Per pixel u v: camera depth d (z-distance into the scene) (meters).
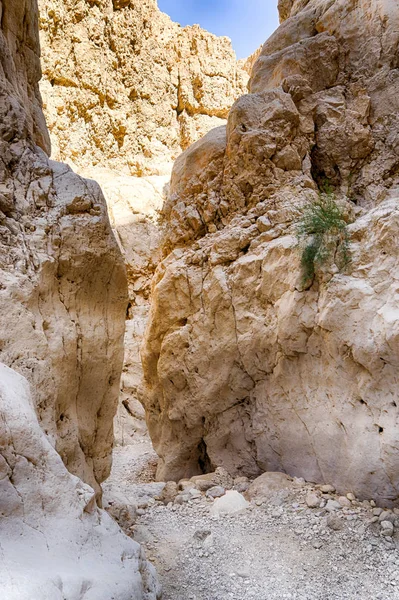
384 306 4.53
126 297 4.18
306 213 5.53
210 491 5.33
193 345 6.14
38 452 2.51
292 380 5.34
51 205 3.73
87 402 3.88
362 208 5.80
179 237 6.76
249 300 5.71
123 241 12.51
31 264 3.38
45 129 5.40
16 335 3.07
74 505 2.58
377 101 6.38
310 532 4.16
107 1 15.12
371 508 4.39
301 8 8.52
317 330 5.00
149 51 16.09
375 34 6.47
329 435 4.90
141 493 5.78
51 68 13.83
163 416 6.77
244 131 6.24
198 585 3.55
